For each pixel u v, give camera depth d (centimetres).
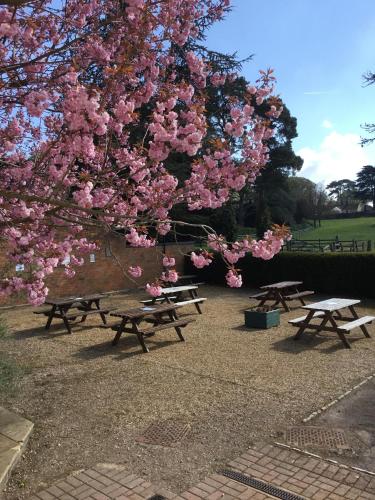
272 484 334
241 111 431
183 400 510
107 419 465
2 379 495
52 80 384
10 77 366
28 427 428
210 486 334
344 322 913
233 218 1883
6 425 432
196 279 1639
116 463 375
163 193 464
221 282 1582
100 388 559
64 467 371
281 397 509
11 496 331
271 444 398
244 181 425
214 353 706
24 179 400
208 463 369
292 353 693
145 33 383
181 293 1276
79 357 705
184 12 486
